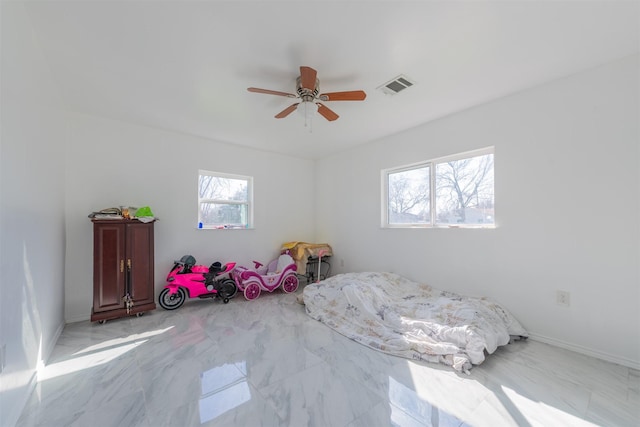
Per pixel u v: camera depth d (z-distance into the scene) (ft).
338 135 12.23
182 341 7.70
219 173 13.19
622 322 6.46
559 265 7.45
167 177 11.53
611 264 6.66
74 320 9.30
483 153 9.37
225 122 10.64
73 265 9.42
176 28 5.56
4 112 4.23
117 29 5.57
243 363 6.48
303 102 7.45
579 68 7.01
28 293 5.30
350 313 9.04
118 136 10.43
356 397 5.23
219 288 11.57
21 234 4.94
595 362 6.53
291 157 15.81
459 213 10.05
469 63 6.79
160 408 4.91
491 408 4.92
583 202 7.09
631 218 6.41
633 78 6.41
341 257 14.93
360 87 7.90
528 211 8.05
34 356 5.61
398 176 12.34
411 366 6.38
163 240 11.37
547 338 7.59
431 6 5.01
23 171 5.09
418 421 4.59
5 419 4.18
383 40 5.93
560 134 7.48
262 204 14.56
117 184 10.37
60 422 4.56
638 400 5.11
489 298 8.83
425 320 7.73
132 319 9.52
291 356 6.83
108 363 6.47
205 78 7.47
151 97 8.57
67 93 8.27
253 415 4.73
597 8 5.04
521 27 5.53
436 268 10.44
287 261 13.89
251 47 6.17
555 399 5.16
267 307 10.98
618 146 6.59
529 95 8.04
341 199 14.96
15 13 4.65
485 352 6.81
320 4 4.95
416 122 10.67
